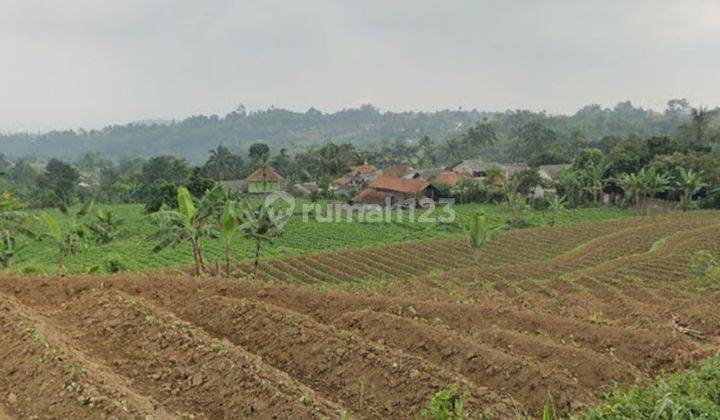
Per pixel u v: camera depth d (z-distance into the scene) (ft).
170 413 33.76
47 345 37.99
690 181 210.18
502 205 231.71
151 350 40.63
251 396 34.27
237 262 126.62
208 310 49.21
